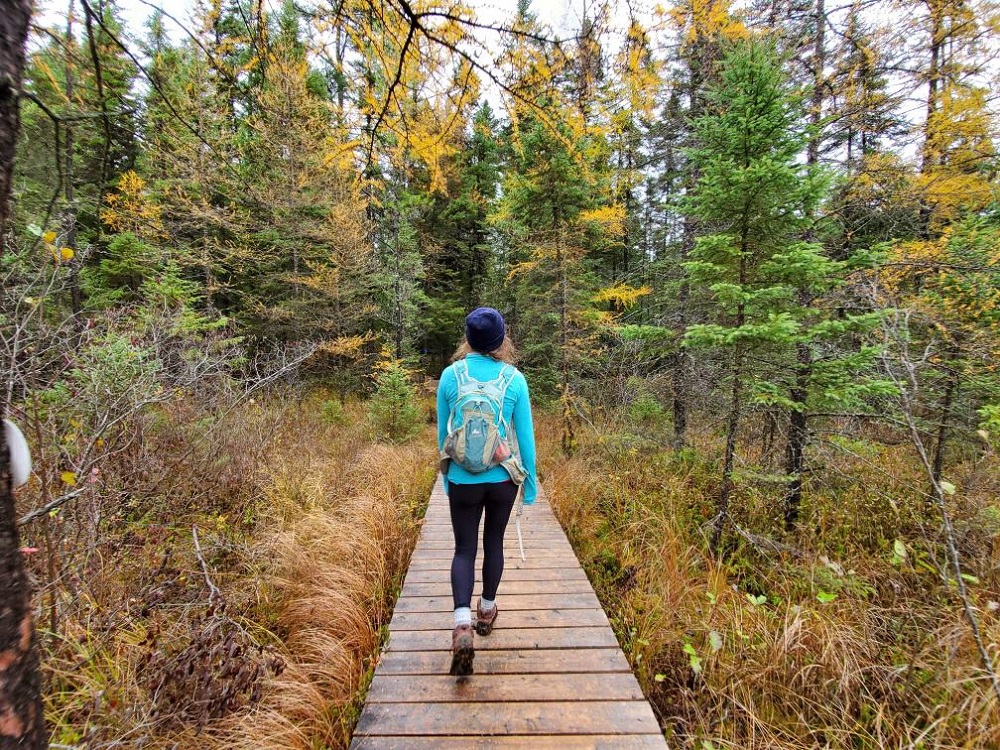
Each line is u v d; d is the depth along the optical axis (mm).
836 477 5043
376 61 1839
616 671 2469
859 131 5301
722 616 3469
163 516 4094
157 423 4977
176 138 4461
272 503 5090
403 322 13414
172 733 2207
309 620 3258
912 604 3570
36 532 2906
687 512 5234
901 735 2541
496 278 14086
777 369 4367
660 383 7723
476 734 2055
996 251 4227
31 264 2957
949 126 4801
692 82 5789
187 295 8008
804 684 2848
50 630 2549
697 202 4680
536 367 11125
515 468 2273
